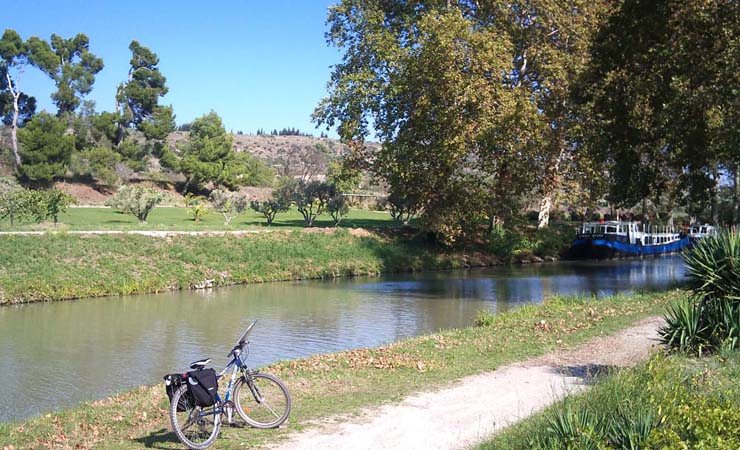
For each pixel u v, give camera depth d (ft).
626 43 87.61
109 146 280.92
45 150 242.99
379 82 134.41
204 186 298.35
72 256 92.68
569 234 161.99
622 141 94.63
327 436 26.58
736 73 77.30
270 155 588.09
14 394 43.27
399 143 127.34
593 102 100.22
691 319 39.81
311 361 43.32
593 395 25.82
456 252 138.82
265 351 55.62
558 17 120.47
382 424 28.19
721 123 82.48
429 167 125.70
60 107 277.44
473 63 114.93
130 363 51.83
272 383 33.60
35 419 32.01
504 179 128.77
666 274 119.96
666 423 21.34
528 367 39.19
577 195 136.26
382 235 139.64
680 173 104.17
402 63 126.72
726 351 36.24
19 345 58.03
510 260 143.23
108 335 62.49
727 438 20.15
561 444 21.17
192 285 96.48
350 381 36.55
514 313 63.41
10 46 260.83
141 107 290.76
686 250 46.09
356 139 140.87
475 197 127.54
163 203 247.09
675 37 83.30
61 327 66.33
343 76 143.02
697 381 28.19
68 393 43.60
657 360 28.68
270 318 71.87
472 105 115.65
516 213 147.33
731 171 143.84
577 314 59.67
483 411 29.84
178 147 326.85
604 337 48.14
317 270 112.37
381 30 138.21
